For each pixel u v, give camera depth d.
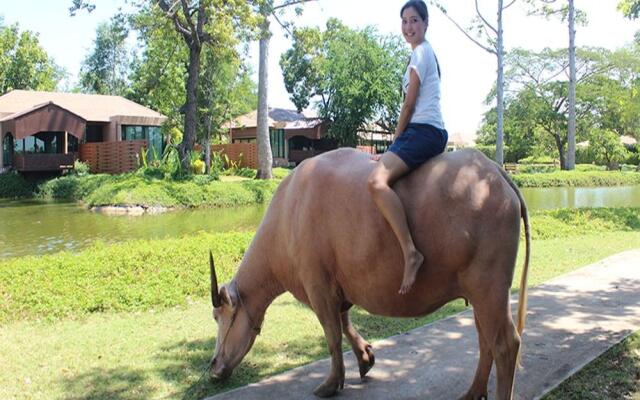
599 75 46.25
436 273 3.46
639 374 4.49
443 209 3.41
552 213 15.38
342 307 4.33
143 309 6.80
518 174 37.50
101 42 65.38
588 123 47.25
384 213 3.44
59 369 4.91
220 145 40.28
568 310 6.31
